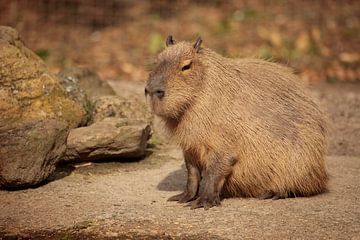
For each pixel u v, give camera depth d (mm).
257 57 14375
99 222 11117
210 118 11836
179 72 11633
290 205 12023
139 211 11680
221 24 34312
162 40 32062
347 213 11391
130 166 15133
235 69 12336
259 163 12219
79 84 17219
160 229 10742
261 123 12117
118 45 32250
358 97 24422
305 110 12594
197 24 34688
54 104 15125
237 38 32781
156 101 11469
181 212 11633
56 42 32625
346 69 29969
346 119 20766
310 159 12430
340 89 26609
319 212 11477
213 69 11969
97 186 13430
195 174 12445
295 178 12375
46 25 34250
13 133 12961
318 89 26453
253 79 12406
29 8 35438
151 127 17078
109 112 16656
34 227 10977
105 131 14719
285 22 34531
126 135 14820
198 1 37406
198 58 11883
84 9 35531
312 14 35312
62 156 13680
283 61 14281
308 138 12430
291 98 12578
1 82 14625
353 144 17859
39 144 12992
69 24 34625
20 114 14344
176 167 15180
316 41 32469
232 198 12727
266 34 33000
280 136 12234
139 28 34344
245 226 10773
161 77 11523
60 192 12922
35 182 13062
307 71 29344
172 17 35750
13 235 10648
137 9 36312
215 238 10281
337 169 14969
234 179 12422
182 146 12156
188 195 12406
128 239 10383
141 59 30438
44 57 30078
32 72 15031
